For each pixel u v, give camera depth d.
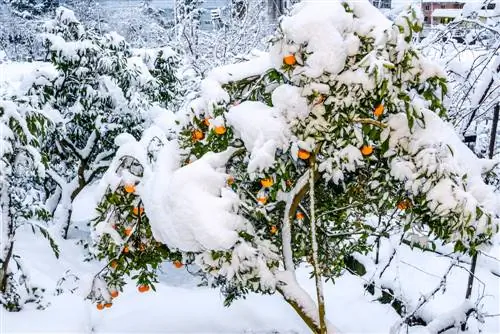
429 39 3.61
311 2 2.01
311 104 2.05
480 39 3.56
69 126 5.54
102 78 5.36
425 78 2.01
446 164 1.97
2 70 10.89
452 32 3.51
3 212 3.68
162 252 2.56
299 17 1.94
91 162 5.97
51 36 5.14
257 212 2.20
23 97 4.13
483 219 1.93
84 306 3.84
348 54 1.98
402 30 1.86
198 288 4.39
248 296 4.02
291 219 2.36
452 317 3.22
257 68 2.41
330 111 2.01
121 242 2.42
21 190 5.52
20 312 3.71
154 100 6.01
